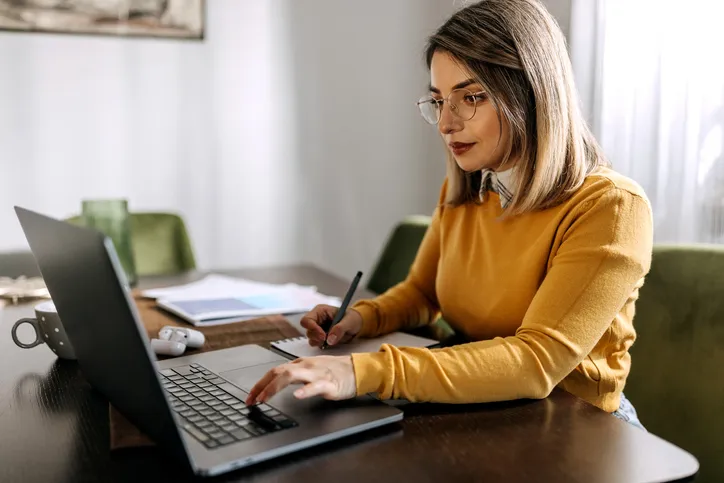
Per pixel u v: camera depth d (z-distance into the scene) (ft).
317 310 4.02
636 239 3.18
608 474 2.27
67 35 8.05
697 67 5.62
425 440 2.52
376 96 9.55
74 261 2.27
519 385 2.89
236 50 8.77
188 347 3.70
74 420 2.72
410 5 9.52
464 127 3.48
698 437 4.02
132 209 8.61
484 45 3.34
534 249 3.47
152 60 8.43
